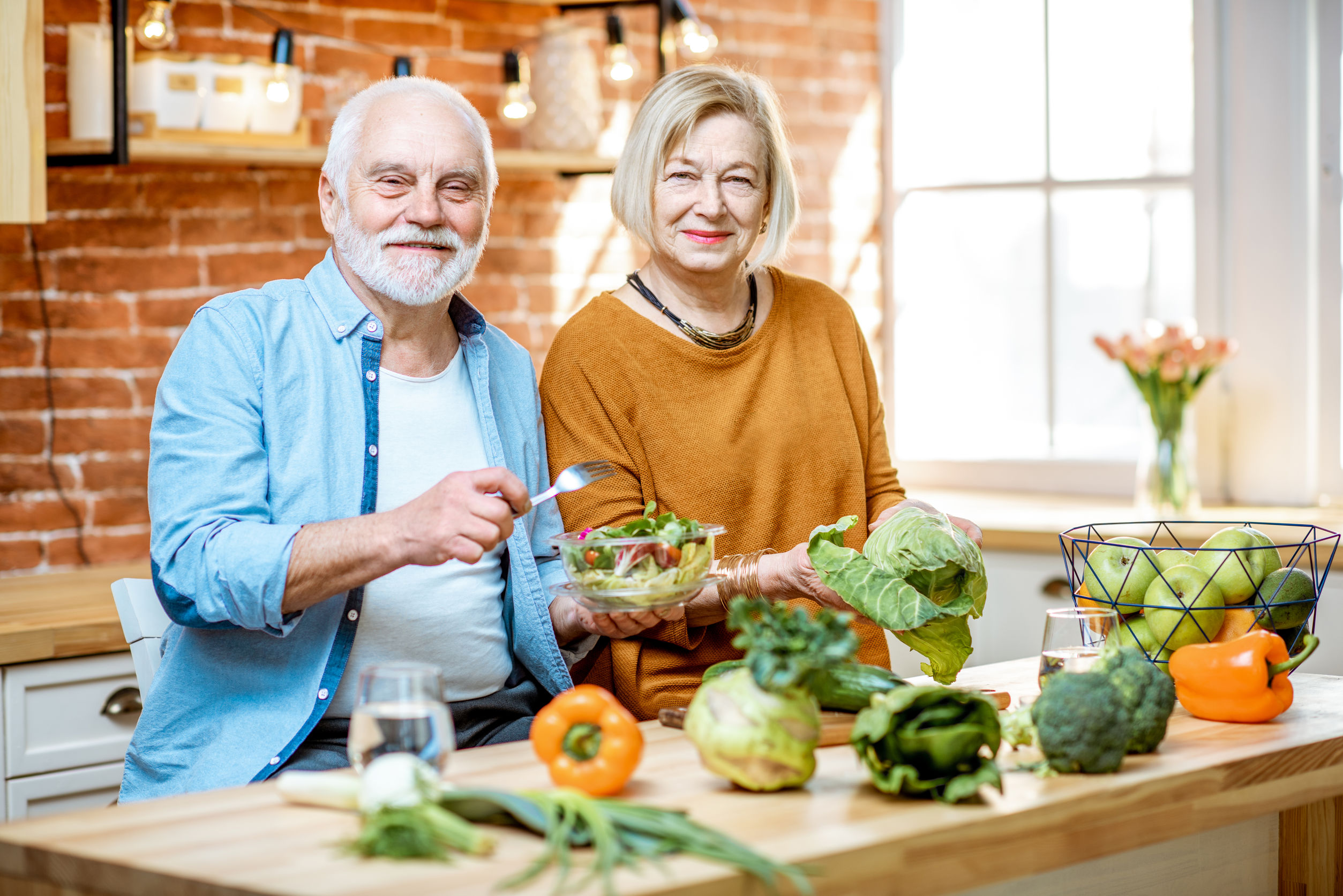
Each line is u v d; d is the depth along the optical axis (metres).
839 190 3.74
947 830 1.15
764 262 2.19
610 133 3.36
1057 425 3.61
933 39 3.72
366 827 1.11
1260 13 3.22
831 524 2.14
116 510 2.81
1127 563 1.64
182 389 1.71
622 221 2.10
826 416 2.16
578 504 2.00
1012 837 1.19
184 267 2.86
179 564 1.61
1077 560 2.92
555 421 2.06
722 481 2.05
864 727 1.22
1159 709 1.35
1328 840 1.56
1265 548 1.60
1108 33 3.46
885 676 1.44
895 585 1.59
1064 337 3.58
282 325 1.78
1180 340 2.99
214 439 1.67
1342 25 3.16
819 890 1.07
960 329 3.73
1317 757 1.43
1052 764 1.30
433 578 1.78
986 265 3.68
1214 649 1.52
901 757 1.21
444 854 1.08
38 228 2.70
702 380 2.08
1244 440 3.30
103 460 2.79
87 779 2.29
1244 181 3.27
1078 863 1.39
